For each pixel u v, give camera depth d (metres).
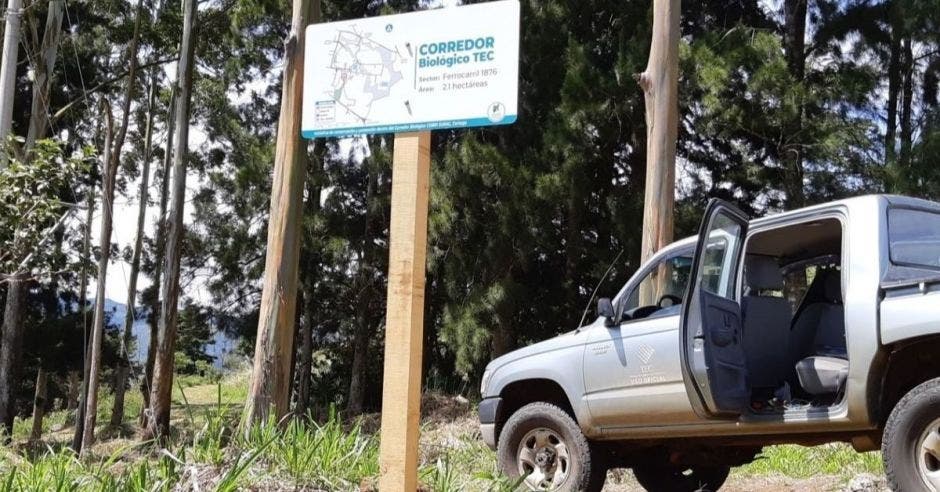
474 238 19.33
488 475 6.10
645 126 18.28
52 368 26.45
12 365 23.31
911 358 5.76
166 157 26.73
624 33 18.83
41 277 12.09
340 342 24.72
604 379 7.09
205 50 26.28
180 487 5.16
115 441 20.95
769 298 7.05
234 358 30.81
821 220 6.36
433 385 20.98
